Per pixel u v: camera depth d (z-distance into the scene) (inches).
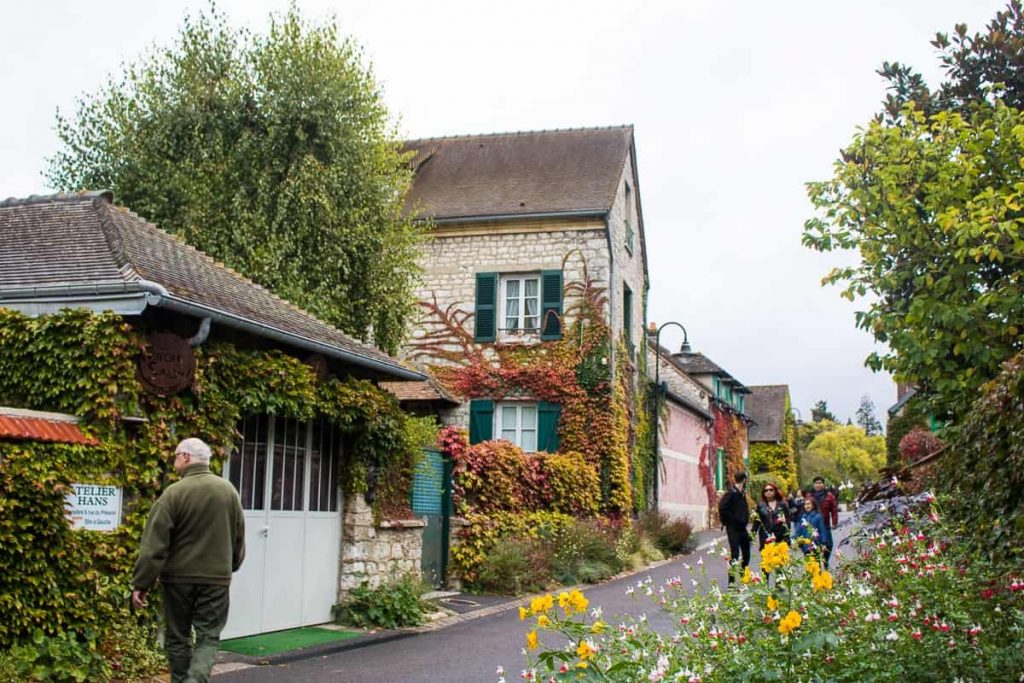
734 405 1768.0
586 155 961.5
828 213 431.8
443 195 940.6
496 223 903.7
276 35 737.6
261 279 669.9
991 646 208.1
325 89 716.7
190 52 725.9
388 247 768.3
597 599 541.6
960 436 328.2
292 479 419.2
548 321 881.5
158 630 329.1
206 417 347.6
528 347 882.1
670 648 211.5
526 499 685.9
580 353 869.8
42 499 285.4
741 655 191.6
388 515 484.1
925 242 410.9
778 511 530.9
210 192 695.7
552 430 865.5
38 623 282.7
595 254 882.8
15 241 374.6
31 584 281.7
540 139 998.4
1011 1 485.7
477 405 880.3
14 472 280.5
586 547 686.5
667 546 901.8
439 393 853.2
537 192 917.8
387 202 775.7
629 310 974.4
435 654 367.2
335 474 452.4
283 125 706.2
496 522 615.8
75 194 411.5
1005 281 383.2
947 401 411.2
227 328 361.7
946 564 245.6
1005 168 404.2
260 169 710.5
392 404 473.7
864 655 191.6
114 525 310.8
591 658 186.5
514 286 907.4
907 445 708.7
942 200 401.4
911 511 333.4
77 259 348.8
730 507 545.0
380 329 770.2
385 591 447.5
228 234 691.4
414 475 545.3
